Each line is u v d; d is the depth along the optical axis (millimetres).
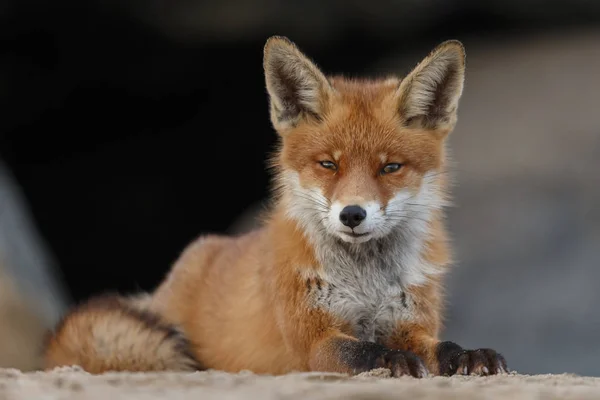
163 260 20406
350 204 6148
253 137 20109
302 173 6621
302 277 6438
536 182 16719
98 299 7273
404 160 6539
